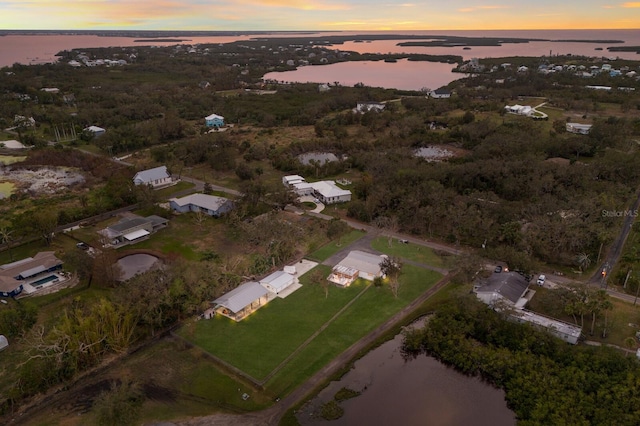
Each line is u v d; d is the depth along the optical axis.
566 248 97.75
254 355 68.88
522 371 64.06
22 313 72.69
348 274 89.25
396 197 120.62
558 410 56.97
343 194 131.12
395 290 84.81
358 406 60.12
